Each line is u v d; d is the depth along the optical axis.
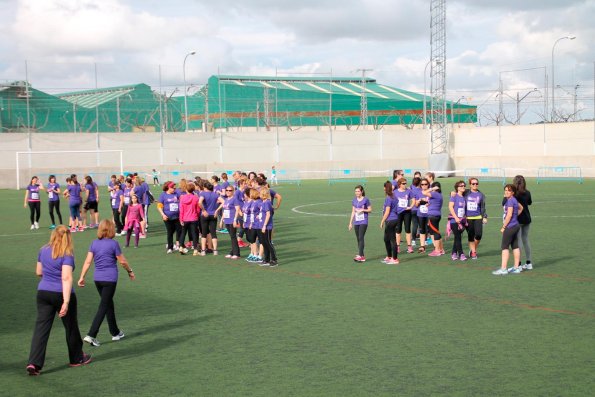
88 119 68.38
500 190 42.59
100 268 9.09
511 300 11.41
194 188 17.44
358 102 84.06
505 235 13.84
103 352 8.70
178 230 17.94
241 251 18.20
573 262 15.41
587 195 37.06
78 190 23.86
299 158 66.12
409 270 14.68
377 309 10.85
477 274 14.03
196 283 13.51
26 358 8.48
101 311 9.01
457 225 15.75
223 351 8.59
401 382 7.27
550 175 60.00
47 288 7.82
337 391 7.03
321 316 10.42
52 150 57.44
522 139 62.66
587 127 57.72
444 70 68.25
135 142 60.59
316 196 40.03
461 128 67.88
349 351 8.48
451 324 9.78
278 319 10.28
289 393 6.99
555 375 7.42
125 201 21.80
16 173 55.06
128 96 73.06
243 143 64.50
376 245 18.98
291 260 16.47
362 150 67.88
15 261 16.98
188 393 7.06
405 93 91.69
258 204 15.63
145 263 16.27
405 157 69.06
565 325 9.64
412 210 17.62
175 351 8.64
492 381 7.25
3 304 11.71
